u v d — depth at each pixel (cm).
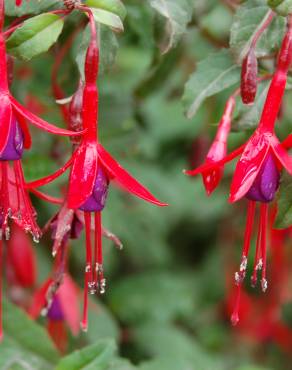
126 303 63
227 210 65
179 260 72
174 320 67
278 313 62
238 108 42
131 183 39
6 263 51
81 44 41
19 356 47
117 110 52
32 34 40
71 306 48
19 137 39
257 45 42
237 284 40
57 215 41
